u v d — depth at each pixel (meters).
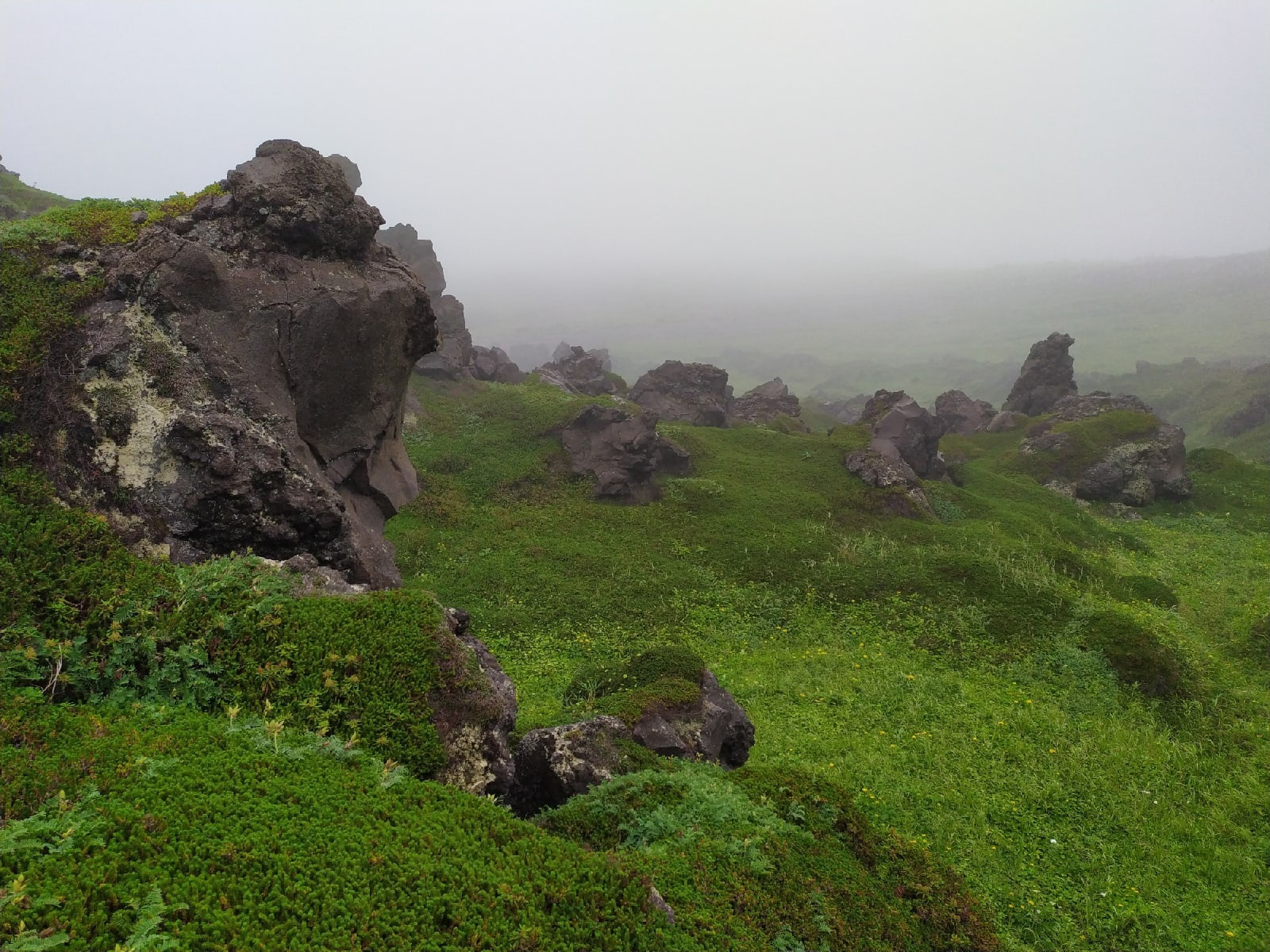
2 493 10.62
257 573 10.20
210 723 7.51
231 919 4.88
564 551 27.89
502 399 44.16
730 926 6.75
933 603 23.48
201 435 11.87
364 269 15.58
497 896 5.71
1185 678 19.45
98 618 8.70
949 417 65.06
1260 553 34.19
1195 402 101.31
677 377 54.69
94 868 4.99
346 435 15.08
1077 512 40.66
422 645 8.98
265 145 15.23
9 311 12.57
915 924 8.38
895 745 15.55
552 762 9.98
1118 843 12.91
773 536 29.77
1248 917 11.18
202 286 13.22
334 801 6.43
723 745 13.40
